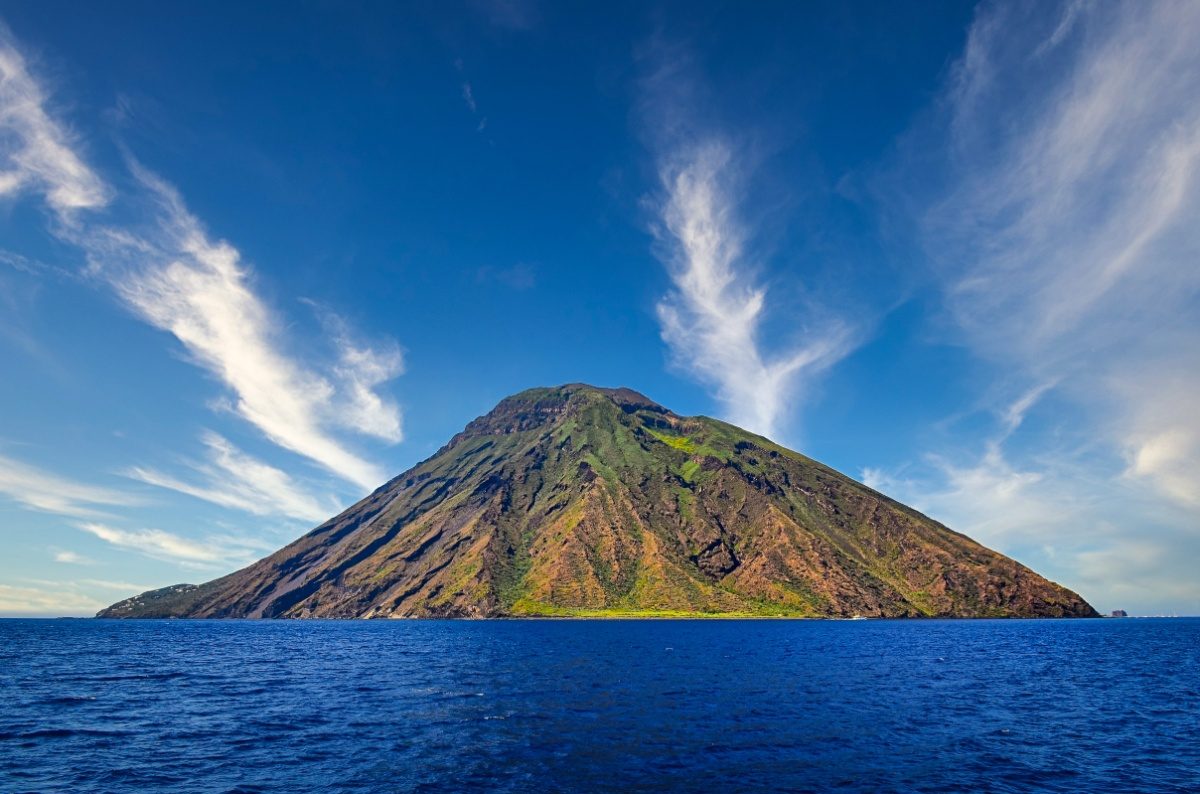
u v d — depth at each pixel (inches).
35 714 1952.5
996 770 1412.4
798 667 3459.6
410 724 1843.0
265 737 1662.2
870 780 1317.7
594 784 1269.7
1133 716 2079.2
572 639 5905.5
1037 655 4392.2
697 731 1759.4
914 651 4608.8
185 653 4581.7
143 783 1251.8
